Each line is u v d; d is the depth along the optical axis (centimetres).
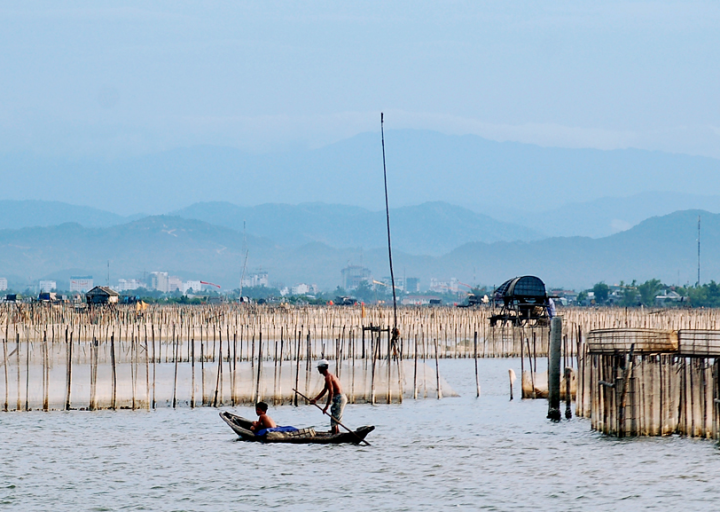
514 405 19750
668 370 14850
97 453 14538
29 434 15950
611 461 13738
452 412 18650
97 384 18238
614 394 15025
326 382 15538
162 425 16838
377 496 12094
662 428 14850
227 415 16100
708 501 11712
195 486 12556
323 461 14075
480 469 13512
